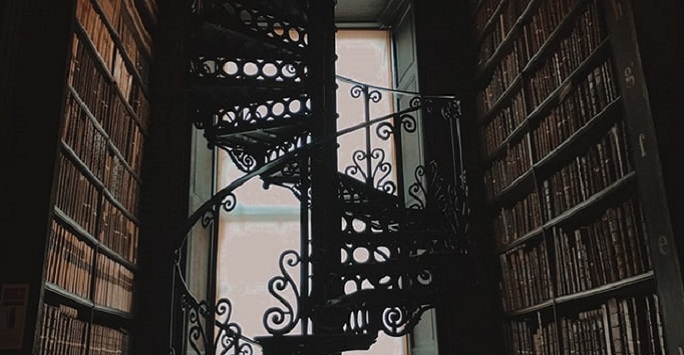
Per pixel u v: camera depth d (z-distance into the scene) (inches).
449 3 201.3
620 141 101.8
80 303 109.3
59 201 97.7
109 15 125.2
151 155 160.1
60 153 95.3
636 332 97.4
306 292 155.8
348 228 162.2
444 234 158.6
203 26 171.8
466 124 181.8
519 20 147.2
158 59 167.2
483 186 175.3
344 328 150.9
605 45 106.3
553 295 127.8
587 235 115.0
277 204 246.2
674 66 89.4
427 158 188.2
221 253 237.9
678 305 82.2
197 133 221.8
